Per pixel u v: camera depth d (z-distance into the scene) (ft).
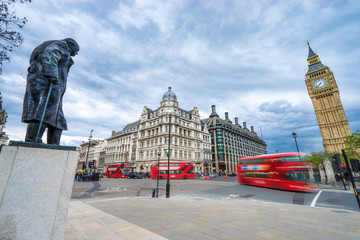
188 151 161.58
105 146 234.38
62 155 8.45
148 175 121.29
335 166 27.30
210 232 15.92
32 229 7.08
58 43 10.10
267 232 16.17
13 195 6.94
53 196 7.79
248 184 66.18
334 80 238.48
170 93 170.81
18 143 7.44
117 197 38.81
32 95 8.84
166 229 16.48
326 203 34.42
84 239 12.52
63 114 10.90
